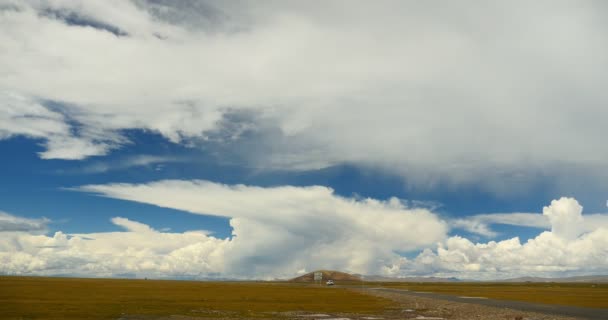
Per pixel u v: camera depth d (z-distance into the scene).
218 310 70.56
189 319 57.53
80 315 58.53
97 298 89.75
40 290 115.88
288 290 168.25
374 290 187.12
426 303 93.00
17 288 123.31
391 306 84.25
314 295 126.19
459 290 190.50
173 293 118.31
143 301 84.62
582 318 59.81
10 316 56.12
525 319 59.22
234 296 110.69
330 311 72.44
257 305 82.31
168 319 57.03
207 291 137.50
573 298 113.75
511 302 96.38
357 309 76.62
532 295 133.12
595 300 104.25
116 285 176.38
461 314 68.25
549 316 63.09
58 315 58.03
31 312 60.78
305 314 67.12
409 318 62.25
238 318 59.97
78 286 151.50
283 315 65.31
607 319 58.59
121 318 56.81
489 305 86.88
